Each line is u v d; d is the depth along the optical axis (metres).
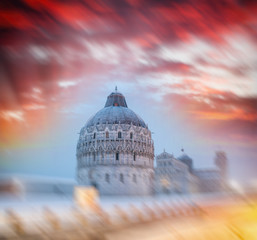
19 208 23.73
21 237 17.33
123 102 114.25
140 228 23.64
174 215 30.42
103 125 106.56
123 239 20.34
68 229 20.22
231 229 27.08
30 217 20.92
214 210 35.75
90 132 106.62
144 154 108.06
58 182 35.97
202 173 88.75
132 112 112.69
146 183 96.19
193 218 29.97
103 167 101.31
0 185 30.95
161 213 30.05
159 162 104.06
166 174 97.12
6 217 20.25
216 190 73.44
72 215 23.36
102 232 21.19
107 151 103.25
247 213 35.69
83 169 102.44
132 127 107.81
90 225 21.95
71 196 33.28
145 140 110.00
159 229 24.12
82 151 105.62
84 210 26.05
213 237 24.50
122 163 102.25
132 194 84.44
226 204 42.62
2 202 26.19
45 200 29.50
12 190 30.89
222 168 84.56
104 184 94.69
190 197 53.62
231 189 65.25
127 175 100.31
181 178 89.31
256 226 28.78
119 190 89.44
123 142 104.88
